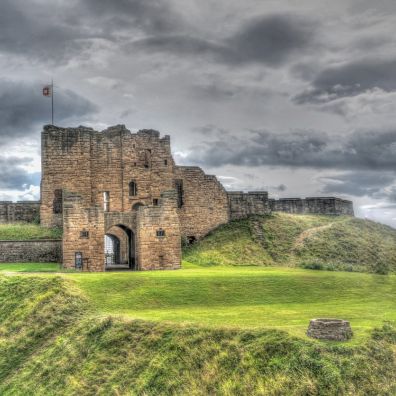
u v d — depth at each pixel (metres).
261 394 37.38
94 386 42.47
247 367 39.59
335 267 77.50
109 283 59.00
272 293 59.09
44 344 49.59
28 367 47.03
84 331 48.75
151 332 45.44
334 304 55.78
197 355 41.84
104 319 48.78
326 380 37.00
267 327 43.28
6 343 50.53
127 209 89.06
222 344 42.22
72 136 86.94
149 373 41.66
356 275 69.19
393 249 89.81
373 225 100.75
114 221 74.38
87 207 72.62
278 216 97.12
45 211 84.94
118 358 44.31
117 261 89.19
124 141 89.69
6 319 53.94
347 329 41.62
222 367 40.38
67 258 71.25
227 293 58.12
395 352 41.34
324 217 100.75
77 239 71.81
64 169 86.25
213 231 93.81
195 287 59.06
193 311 51.56
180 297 56.38
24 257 77.25
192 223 92.94
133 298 55.66
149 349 43.88
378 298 59.34
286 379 37.69
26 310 54.03
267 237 89.69
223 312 51.03
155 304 54.47
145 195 90.38
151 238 74.44
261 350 40.44
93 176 87.88
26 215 88.25
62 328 51.00
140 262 73.88
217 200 95.12
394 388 37.81
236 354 40.94
